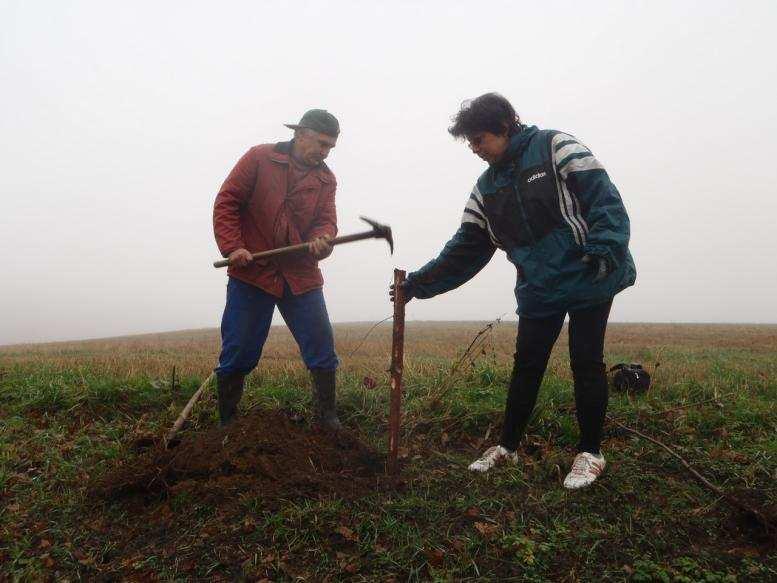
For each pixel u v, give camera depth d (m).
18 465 3.83
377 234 3.37
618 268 2.95
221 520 2.90
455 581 2.41
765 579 2.39
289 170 3.92
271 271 3.90
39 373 6.09
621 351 10.85
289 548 2.67
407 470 3.49
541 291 3.18
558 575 2.45
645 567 2.45
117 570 2.64
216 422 4.54
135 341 20.20
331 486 3.12
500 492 3.16
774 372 6.51
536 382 3.45
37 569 2.68
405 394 5.07
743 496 2.99
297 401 4.99
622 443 3.93
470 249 3.57
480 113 3.14
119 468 3.49
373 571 2.51
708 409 4.59
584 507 2.97
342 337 17.45
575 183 3.02
